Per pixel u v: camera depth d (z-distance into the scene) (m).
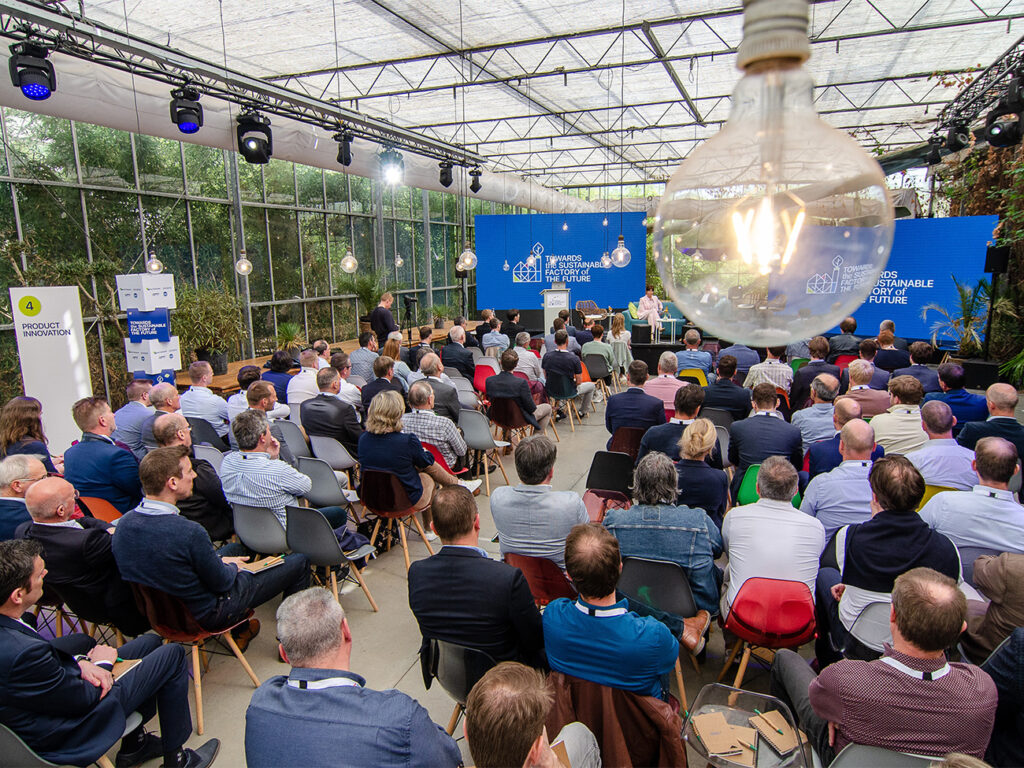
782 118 0.67
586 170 21.09
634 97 11.84
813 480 3.02
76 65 5.62
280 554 3.22
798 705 1.91
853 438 2.87
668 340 12.20
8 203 6.97
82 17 4.80
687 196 0.73
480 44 8.56
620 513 2.50
